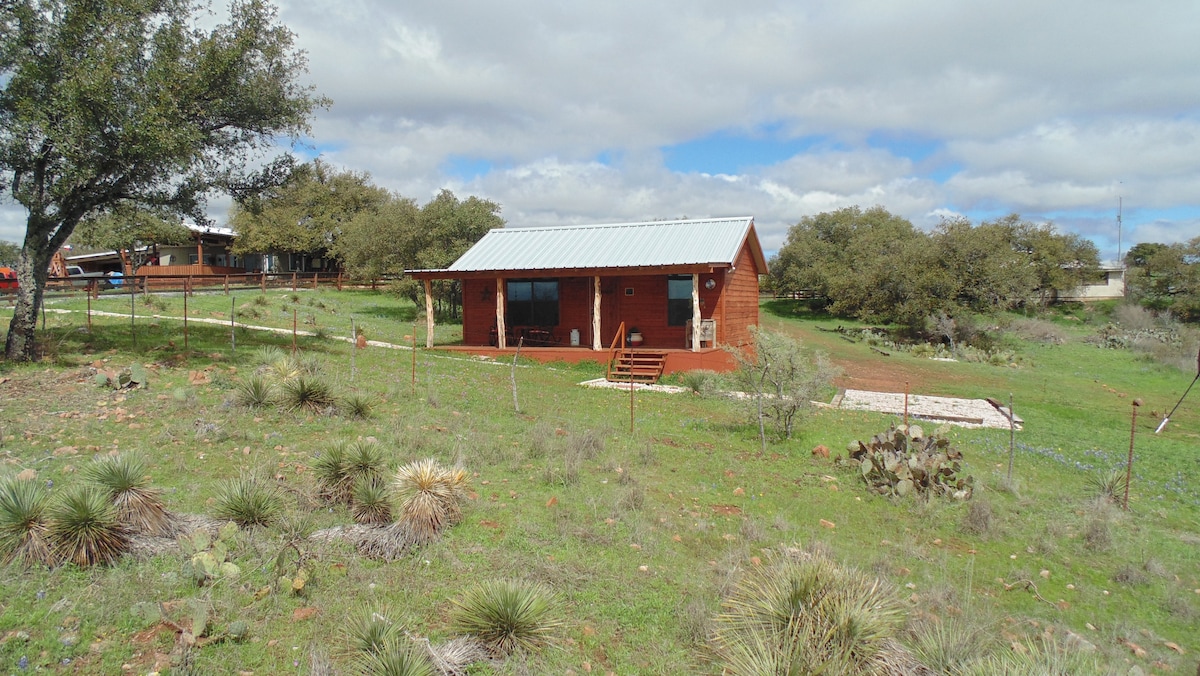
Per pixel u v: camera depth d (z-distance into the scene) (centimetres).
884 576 589
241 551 559
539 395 1459
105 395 1017
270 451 833
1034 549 730
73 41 1175
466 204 3516
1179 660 522
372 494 635
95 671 407
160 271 4731
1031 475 1041
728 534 700
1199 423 1712
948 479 893
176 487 689
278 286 4047
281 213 4716
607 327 2269
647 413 1340
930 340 3459
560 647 470
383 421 1035
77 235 4144
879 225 5300
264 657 435
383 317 3316
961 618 518
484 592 489
